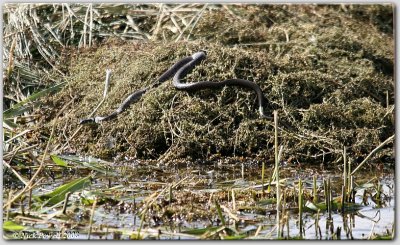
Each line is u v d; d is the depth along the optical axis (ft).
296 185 37.78
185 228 31.04
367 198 36.06
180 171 41.45
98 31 56.54
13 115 44.50
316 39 55.36
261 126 45.01
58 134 45.70
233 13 59.00
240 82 46.37
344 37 56.18
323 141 44.24
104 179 39.01
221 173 41.04
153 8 59.06
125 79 48.34
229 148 44.24
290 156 43.52
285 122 45.44
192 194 35.27
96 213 32.27
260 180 39.22
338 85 48.73
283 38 55.98
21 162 40.01
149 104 45.70
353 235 31.04
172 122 44.83
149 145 44.34
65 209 31.83
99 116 46.42
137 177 39.75
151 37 55.98
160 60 49.75
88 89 49.47
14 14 55.93
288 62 49.83
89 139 45.27
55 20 57.00
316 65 51.98
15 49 53.11
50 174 38.86
